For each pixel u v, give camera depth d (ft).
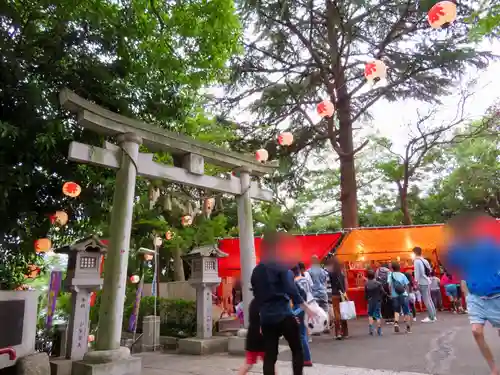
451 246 13.67
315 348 24.63
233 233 60.34
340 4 53.26
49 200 22.94
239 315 33.76
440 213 82.48
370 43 55.88
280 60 59.36
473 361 17.47
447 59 49.26
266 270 12.48
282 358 20.85
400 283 28.68
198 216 43.21
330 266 29.81
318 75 58.49
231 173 27.02
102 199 25.44
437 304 44.65
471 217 13.52
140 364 17.69
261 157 26.32
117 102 23.41
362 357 20.38
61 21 20.57
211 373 18.49
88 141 23.11
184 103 28.53
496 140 78.13
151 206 22.86
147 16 26.84
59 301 31.65
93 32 22.27
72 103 17.26
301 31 57.98
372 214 87.61
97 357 16.62
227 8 25.71
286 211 65.26
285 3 49.57
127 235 18.60
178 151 22.68
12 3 20.48
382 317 32.89
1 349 14.83
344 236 43.73
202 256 26.73
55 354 23.09
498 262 13.00
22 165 18.15
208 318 26.43
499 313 12.84
